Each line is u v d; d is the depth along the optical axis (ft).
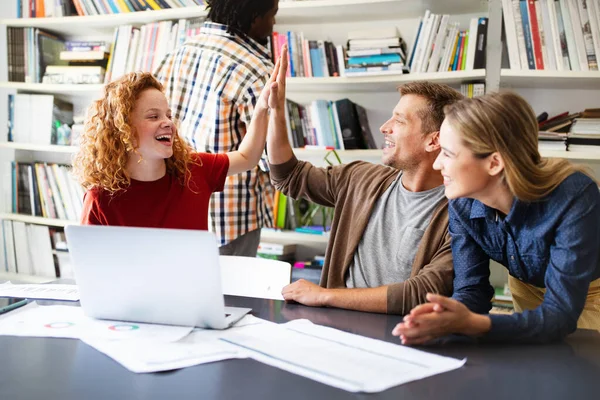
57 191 10.85
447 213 4.80
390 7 8.84
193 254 3.35
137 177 5.04
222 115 6.47
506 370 3.03
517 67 8.16
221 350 3.19
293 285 4.51
